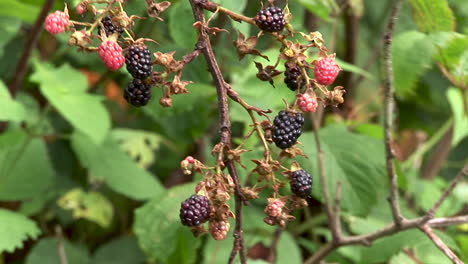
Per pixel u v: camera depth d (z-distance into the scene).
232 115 0.88
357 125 1.02
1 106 0.90
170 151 1.29
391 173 0.77
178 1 0.83
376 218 1.01
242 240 0.64
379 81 1.33
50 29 0.62
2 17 1.02
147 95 0.63
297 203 0.64
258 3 0.82
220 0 0.72
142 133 1.19
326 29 1.26
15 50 1.20
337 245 0.86
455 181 0.75
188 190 0.94
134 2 0.70
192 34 0.81
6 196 1.04
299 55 0.62
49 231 1.22
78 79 1.03
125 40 0.62
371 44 1.39
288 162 0.90
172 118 1.09
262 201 1.00
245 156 0.84
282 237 1.00
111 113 1.32
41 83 0.99
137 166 1.12
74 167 1.24
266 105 0.88
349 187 0.93
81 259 1.10
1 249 0.89
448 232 1.04
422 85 1.37
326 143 0.95
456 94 0.98
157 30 0.90
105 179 1.08
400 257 0.97
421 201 1.07
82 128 0.96
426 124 1.45
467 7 1.32
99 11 0.63
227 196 0.61
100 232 1.24
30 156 1.08
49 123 1.16
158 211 0.92
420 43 0.81
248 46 0.63
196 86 0.98
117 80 1.20
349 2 1.01
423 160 1.38
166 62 0.62
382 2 1.44
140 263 1.11
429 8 0.79
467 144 1.53
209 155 1.11
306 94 0.62
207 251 0.94
